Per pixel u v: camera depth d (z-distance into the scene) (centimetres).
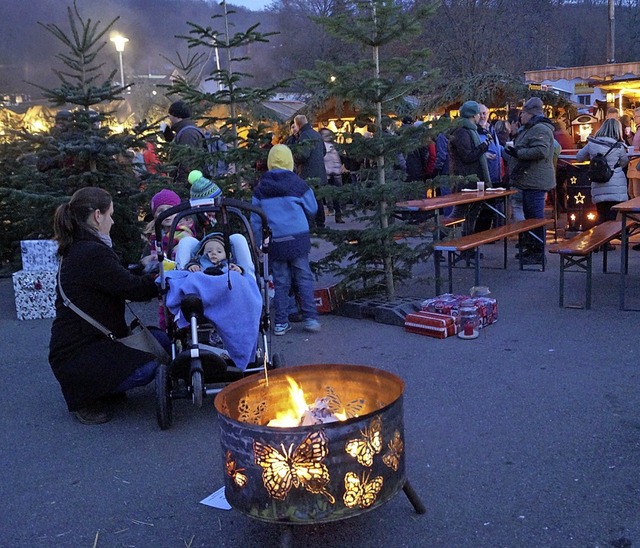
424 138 680
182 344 475
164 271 462
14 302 852
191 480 385
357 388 339
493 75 1634
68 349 462
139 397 520
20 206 899
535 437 413
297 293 687
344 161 1497
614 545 304
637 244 1004
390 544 313
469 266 952
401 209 742
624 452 388
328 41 3247
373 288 750
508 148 917
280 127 1054
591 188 1030
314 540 318
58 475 400
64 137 810
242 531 331
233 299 449
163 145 879
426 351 586
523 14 3100
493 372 526
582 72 1912
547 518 328
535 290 787
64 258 471
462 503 344
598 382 494
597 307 697
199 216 627
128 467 405
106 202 476
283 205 638
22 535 338
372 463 283
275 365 479
